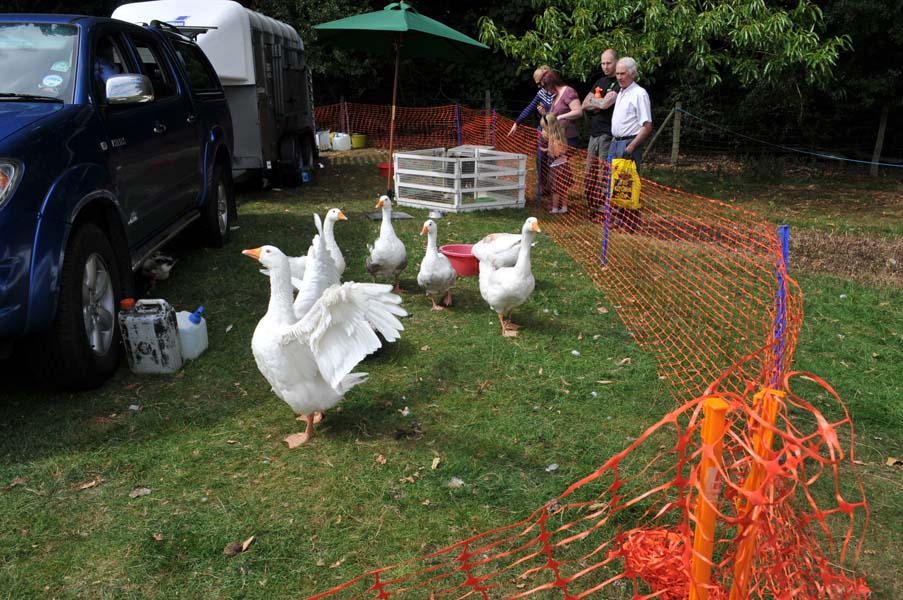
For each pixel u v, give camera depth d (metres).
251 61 9.41
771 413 1.79
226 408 3.98
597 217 8.52
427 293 5.68
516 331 5.20
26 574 2.66
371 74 18.33
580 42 10.98
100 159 4.18
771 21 9.96
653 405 4.10
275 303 3.43
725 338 5.07
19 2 14.16
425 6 18.50
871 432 3.83
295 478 3.32
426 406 4.06
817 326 5.40
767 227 5.89
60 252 3.56
